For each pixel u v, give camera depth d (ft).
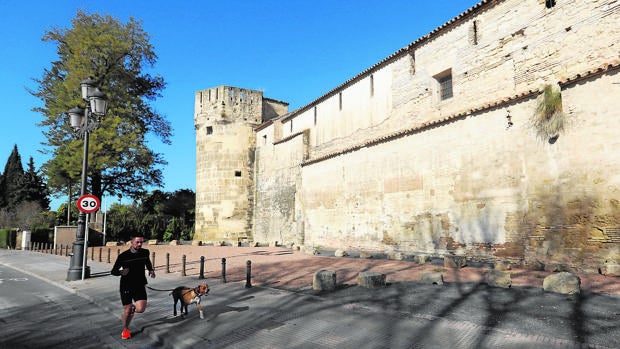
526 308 21.97
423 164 53.57
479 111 45.88
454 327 18.69
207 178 112.16
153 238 124.57
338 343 17.19
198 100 117.08
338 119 78.89
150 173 119.14
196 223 112.98
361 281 30.76
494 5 49.73
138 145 104.58
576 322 18.85
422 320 20.18
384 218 60.18
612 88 33.86
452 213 48.49
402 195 56.90
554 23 42.78
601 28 38.45
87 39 99.45
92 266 54.70
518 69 46.14
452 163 49.06
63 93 100.17
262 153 106.83
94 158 96.78
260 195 105.29
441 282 30.42
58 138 103.96
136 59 111.86
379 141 62.13
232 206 108.78
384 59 67.21
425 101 59.21
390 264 44.70
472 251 45.42
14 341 20.08
